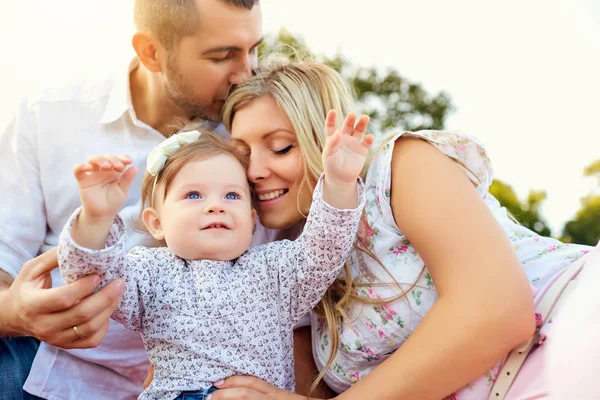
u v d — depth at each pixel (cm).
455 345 150
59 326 152
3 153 237
